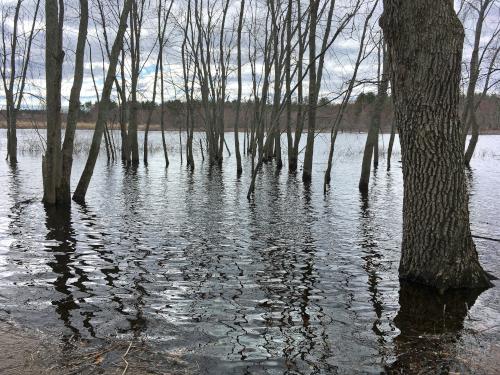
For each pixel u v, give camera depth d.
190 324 4.72
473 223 10.33
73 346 4.11
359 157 33.38
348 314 5.03
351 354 4.07
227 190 16.09
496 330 4.56
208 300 5.44
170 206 12.50
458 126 5.54
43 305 5.16
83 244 8.09
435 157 5.55
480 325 4.70
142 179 19.31
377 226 10.10
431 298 5.44
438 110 5.44
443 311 5.07
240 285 6.01
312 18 16.28
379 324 4.75
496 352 4.05
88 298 5.43
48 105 11.88
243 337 4.43
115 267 6.74
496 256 7.34
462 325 4.70
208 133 28.78
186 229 9.52
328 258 7.39
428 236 5.75
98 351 4.01
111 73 12.91
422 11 5.32
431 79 5.38
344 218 11.05
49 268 6.63
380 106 16.00
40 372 3.61
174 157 33.56
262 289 5.86
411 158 5.76
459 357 3.96
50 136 11.95
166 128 66.12
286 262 7.12
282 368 3.82
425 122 5.52
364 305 5.29
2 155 30.62
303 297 5.57
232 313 5.04
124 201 13.27
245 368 3.81
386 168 25.89
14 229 9.21
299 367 3.84
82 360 3.83
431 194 5.64
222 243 8.35
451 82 5.37
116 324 4.67
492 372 3.68
